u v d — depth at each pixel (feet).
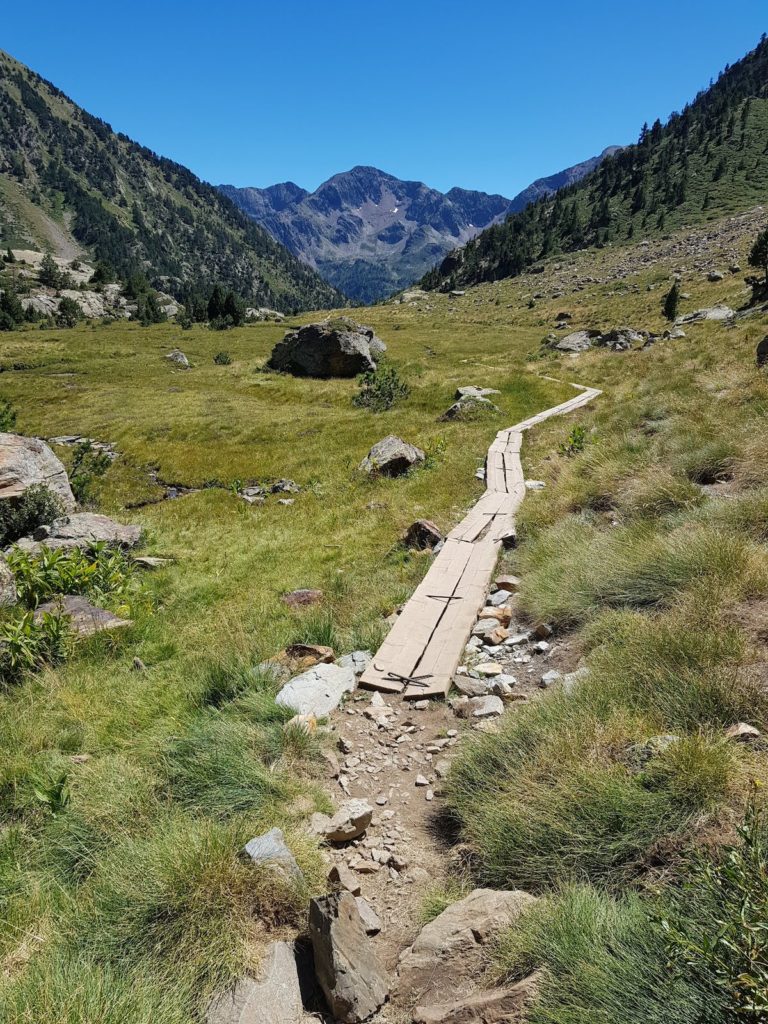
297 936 11.13
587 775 12.17
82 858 13.92
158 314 349.20
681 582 20.01
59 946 10.98
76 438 102.27
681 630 16.43
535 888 11.30
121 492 74.59
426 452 68.59
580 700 15.51
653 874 10.26
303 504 59.72
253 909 11.38
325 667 22.08
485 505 43.04
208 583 40.40
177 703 21.99
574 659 20.47
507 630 24.66
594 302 304.30
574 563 25.18
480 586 28.35
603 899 9.98
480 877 12.21
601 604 22.11
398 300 496.23
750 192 458.09
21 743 20.84
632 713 14.37
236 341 232.53
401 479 60.64
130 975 10.14
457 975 9.78
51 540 46.57
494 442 65.57
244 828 13.37
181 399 124.26
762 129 556.51
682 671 14.94
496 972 9.57
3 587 35.50
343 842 14.07
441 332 234.58
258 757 16.48
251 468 77.61
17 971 10.77
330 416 101.30
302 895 11.65
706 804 10.73
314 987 10.19
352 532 47.50
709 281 269.23
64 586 37.65
